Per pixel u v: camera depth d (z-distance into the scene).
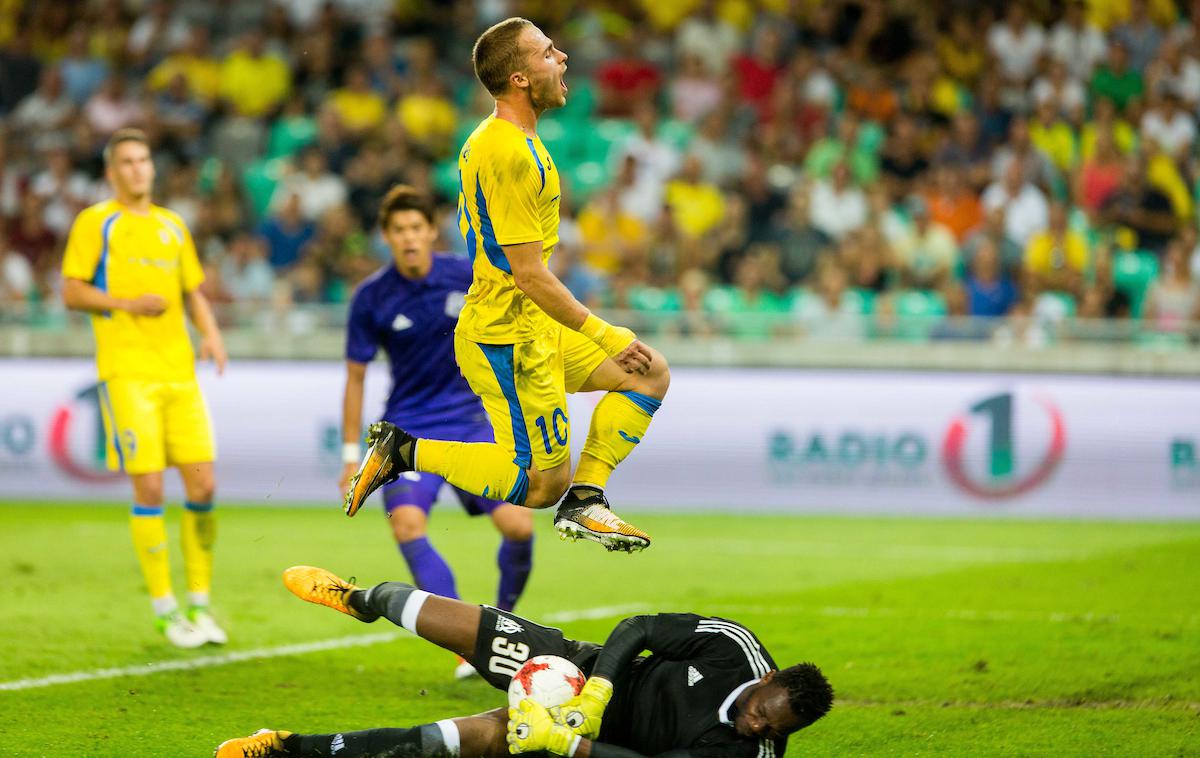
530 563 22.39
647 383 17.12
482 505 22.50
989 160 55.94
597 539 16.52
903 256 50.12
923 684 20.80
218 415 43.53
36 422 43.50
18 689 20.20
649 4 65.62
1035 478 42.09
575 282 47.94
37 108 59.41
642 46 63.00
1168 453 41.81
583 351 17.02
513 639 15.50
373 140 55.69
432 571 21.06
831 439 42.59
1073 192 55.41
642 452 42.81
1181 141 57.69
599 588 29.97
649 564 33.28
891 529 39.31
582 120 60.53
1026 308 47.44
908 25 61.72
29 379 43.62
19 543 34.91
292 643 23.91
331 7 61.69
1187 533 38.50
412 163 53.91
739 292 47.91
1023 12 61.50
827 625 25.42
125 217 23.56
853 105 58.62
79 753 16.98
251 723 18.56
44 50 65.75
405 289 22.33
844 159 54.16
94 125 57.66
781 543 36.66
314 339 43.62
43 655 22.53
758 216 52.09
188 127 57.34
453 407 22.58
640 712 14.89
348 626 25.48
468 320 16.42
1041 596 28.47
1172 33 62.28
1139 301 51.72
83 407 43.38
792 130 57.00
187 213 52.97
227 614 26.41
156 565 23.55
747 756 14.33
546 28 65.69
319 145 54.88
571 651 15.60
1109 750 17.30
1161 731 18.14
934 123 58.62
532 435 16.45
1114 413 41.94
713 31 61.72
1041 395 42.16
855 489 42.53
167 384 23.73
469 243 16.30
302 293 48.38
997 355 42.38
